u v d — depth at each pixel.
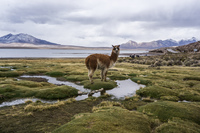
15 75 18.47
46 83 13.54
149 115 6.27
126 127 4.62
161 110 6.54
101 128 4.31
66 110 7.16
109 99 9.35
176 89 11.47
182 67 30.73
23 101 8.62
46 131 4.97
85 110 7.21
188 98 9.60
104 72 13.43
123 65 35.44
